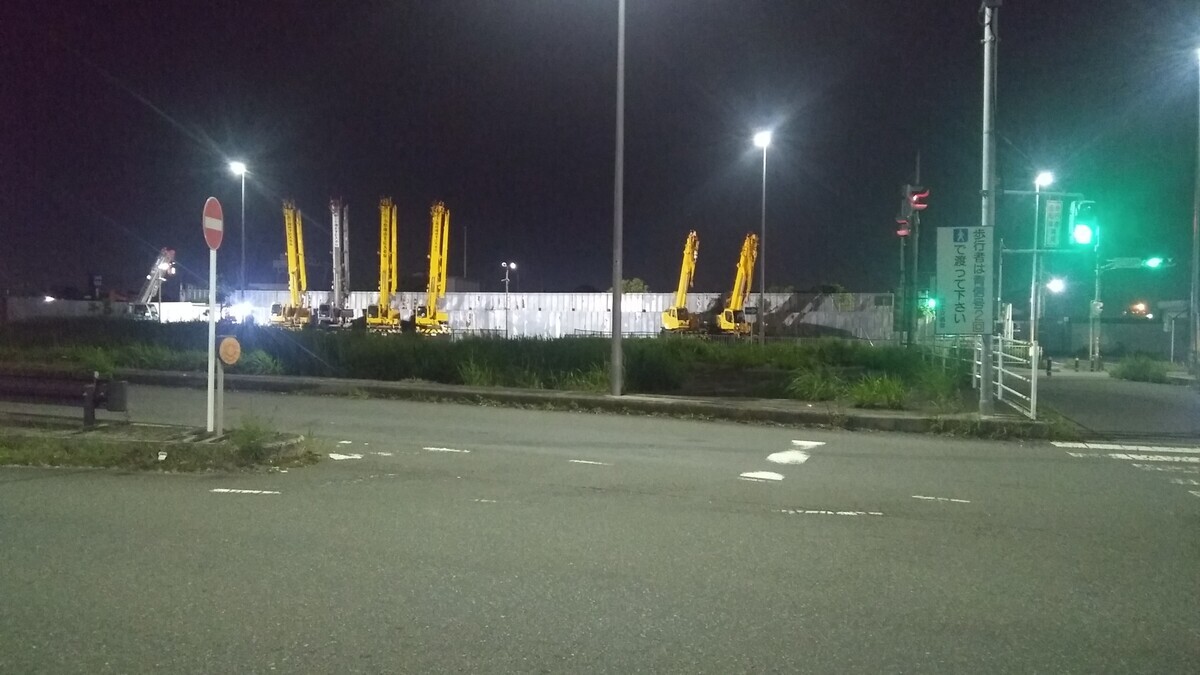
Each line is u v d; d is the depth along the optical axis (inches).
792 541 315.6
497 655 211.5
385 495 382.0
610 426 625.0
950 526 341.7
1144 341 2160.4
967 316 632.4
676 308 2012.8
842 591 261.1
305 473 429.1
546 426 619.5
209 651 211.9
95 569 273.0
